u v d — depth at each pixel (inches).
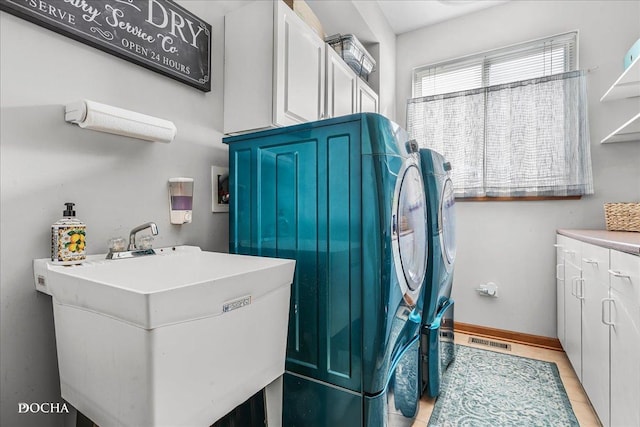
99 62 44.7
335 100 80.2
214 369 30.7
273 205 53.7
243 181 57.4
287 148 52.0
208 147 61.1
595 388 62.2
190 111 57.8
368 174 44.1
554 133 100.3
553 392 75.1
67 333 33.4
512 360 92.6
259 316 36.3
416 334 62.7
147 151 50.7
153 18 50.6
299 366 50.1
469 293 114.9
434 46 124.3
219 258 47.3
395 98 129.8
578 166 97.0
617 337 51.4
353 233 45.4
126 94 47.9
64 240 37.4
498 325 110.4
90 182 43.5
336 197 46.9
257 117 59.9
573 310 79.7
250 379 35.3
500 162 108.2
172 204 53.7
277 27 58.1
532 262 105.7
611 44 96.8
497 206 110.7
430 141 119.6
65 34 40.5
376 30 109.8
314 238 49.0
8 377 36.3
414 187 56.4
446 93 118.1
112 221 45.9
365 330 44.4
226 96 63.8
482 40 115.9
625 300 48.1
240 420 45.9
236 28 62.7
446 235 78.1
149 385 25.6
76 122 40.3
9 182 36.3
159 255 46.3
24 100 37.4
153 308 25.2
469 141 113.3
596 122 97.4
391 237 45.4
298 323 50.4
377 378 44.1
